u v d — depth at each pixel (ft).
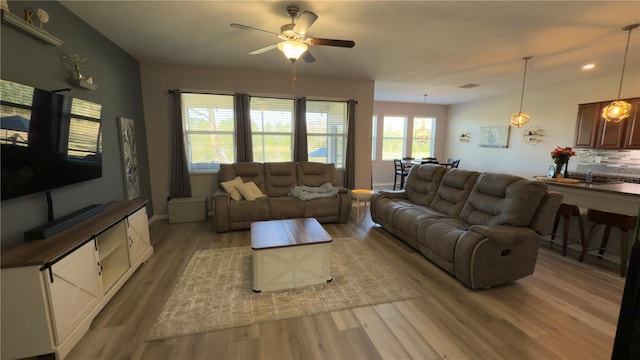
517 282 8.47
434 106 28.58
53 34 7.72
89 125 8.39
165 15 8.80
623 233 8.84
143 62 13.97
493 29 9.75
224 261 9.77
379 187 26.84
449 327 6.38
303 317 6.71
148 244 10.05
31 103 6.13
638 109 14.49
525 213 8.28
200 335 6.06
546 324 6.51
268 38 10.80
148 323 6.42
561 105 18.42
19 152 5.85
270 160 16.84
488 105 24.22
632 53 12.19
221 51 12.34
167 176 15.06
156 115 14.48
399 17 8.86
